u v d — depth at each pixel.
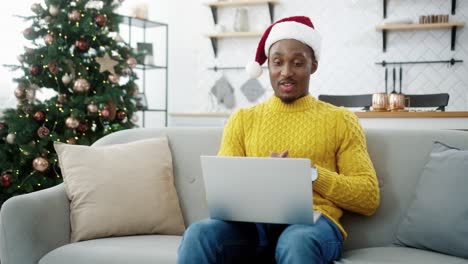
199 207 1.87
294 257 1.29
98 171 1.78
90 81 3.62
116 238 1.71
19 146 3.46
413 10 4.96
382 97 2.95
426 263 1.35
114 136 2.03
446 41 4.88
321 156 1.62
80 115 3.42
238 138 1.73
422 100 3.65
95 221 1.71
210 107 5.65
